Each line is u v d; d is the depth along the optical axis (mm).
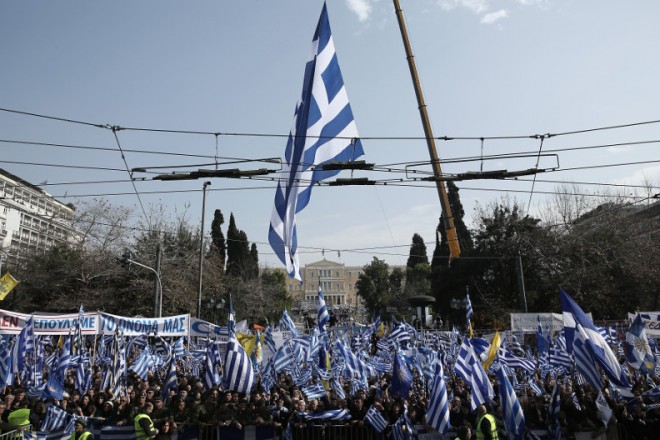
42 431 11898
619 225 42594
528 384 15414
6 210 76688
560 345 17312
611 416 11844
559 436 11961
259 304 60156
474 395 12461
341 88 15172
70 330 16734
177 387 14680
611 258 41125
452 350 21766
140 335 18828
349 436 12281
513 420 11242
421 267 92812
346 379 17156
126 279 42125
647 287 39906
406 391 13023
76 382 15867
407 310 78375
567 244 42250
